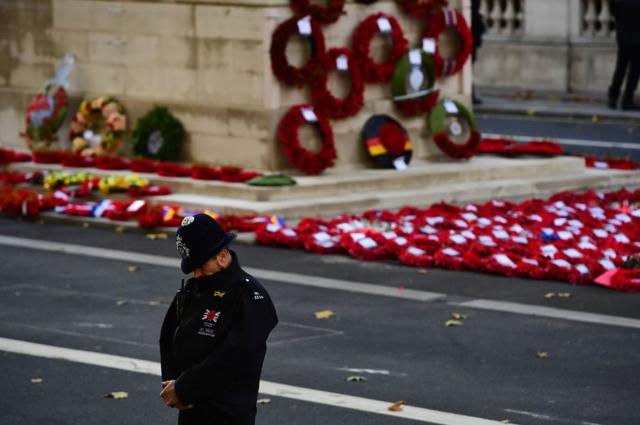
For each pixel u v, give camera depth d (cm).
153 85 6619
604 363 3753
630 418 3281
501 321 4222
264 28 6081
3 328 4191
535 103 9894
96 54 6850
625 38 9225
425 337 4047
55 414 3372
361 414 3334
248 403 2356
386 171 6353
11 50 7281
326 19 6184
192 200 5888
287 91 6197
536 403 3406
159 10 6512
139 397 3506
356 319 4262
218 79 6322
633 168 6956
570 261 4838
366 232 5250
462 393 3497
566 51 10575
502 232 5309
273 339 4038
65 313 4372
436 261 4966
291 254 5222
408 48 6562
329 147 6191
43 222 5950
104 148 6700
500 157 6906
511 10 10900
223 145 6347
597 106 9631
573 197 6156
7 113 7344
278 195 5850
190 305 2386
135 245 5434
